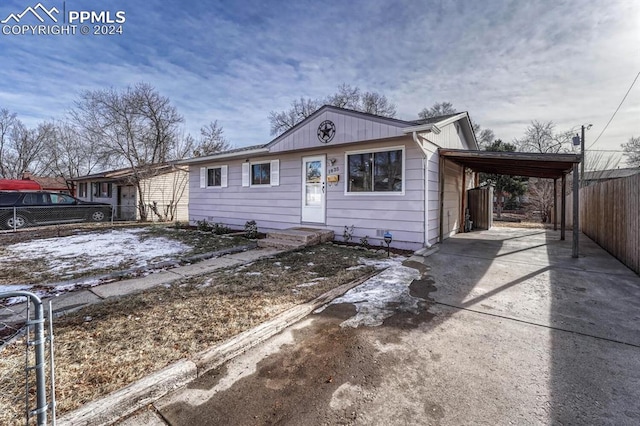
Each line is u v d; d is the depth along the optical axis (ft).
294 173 30.30
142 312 11.10
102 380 7.02
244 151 32.14
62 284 14.53
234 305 11.71
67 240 28.84
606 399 6.52
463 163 31.24
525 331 9.73
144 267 17.78
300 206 29.91
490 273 16.47
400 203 23.44
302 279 15.16
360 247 23.79
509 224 46.55
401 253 21.59
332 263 18.57
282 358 8.37
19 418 5.90
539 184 57.77
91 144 59.41
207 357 8.02
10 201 40.34
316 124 26.50
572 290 13.66
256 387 7.14
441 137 27.14
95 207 47.70
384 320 10.70
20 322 10.56
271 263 18.69
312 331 9.98
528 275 16.06
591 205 29.58
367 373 7.59
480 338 9.31
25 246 25.50
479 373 7.52
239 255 21.30
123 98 54.44
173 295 12.93
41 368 5.32
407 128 20.99
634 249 16.87
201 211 41.09
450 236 30.96
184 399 6.79
